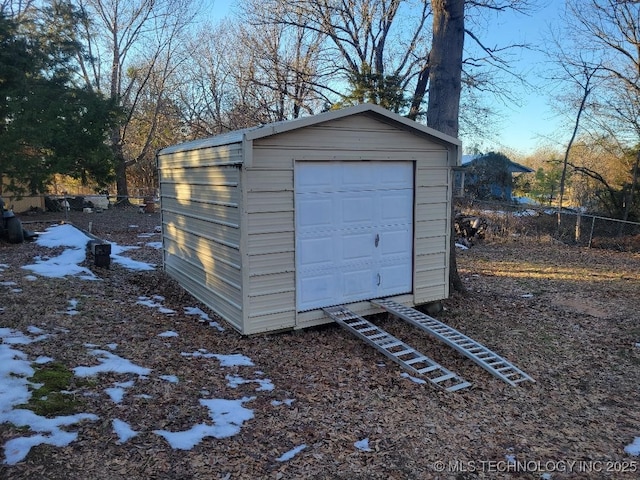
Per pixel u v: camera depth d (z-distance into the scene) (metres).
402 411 4.35
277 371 5.00
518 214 17.75
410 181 6.95
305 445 3.60
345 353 5.71
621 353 6.24
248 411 4.02
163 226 9.07
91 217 18.34
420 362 5.53
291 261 6.09
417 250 7.11
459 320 7.41
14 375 4.01
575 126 18.64
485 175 22.27
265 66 20.31
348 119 6.23
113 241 13.08
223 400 4.17
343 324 6.10
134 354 4.92
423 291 7.26
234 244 5.94
